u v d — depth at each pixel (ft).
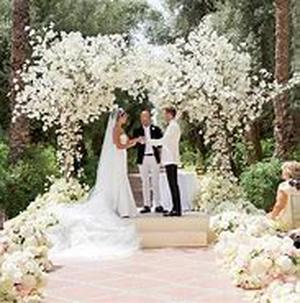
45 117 38.81
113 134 35.27
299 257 21.47
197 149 75.56
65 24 62.90
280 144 45.32
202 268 27.27
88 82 37.96
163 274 26.07
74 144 39.27
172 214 34.94
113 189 34.86
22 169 41.11
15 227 27.32
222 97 39.34
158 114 42.93
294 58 54.39
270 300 17.79
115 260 29.50
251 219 27.48
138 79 39.45
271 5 57.16
